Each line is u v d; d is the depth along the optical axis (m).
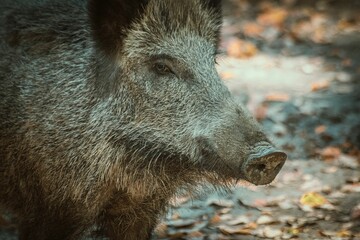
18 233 12.82
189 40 11.09
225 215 14.35
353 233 13.37
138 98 10.98
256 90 20.88
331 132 18.06
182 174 11.21
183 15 11.13
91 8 11.01
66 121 11.22
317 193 15.05
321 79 21.86
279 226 13.80
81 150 11.20
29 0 11.88
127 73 11.02
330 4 28.78
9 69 11.60
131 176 11.21
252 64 23.12
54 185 11.34
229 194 15.05
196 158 10.69
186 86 10.85
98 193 11.31
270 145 10.05
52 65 11.40
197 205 14.70
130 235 12.01
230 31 26.14
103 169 11.19
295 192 15.20
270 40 25.44
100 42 11.10
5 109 11.52
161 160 11.00
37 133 11.31
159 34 11.03
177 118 10.82
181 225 13.92
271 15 27.42
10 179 11.70
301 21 27.22
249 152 10.04
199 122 10.67
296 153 17.11
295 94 20.55
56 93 11.30
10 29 11.75
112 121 11.09
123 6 11.01
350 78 21.88
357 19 27.39
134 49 11.02
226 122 10.45
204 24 11.23
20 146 11.45
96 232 12.09
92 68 11.23
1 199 11.98
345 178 15.80
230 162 10.23
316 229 13.59
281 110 19.34
